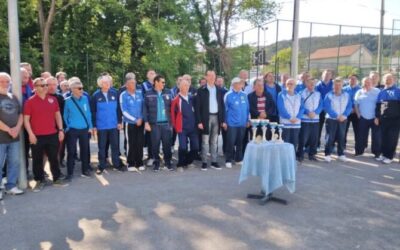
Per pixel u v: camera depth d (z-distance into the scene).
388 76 8.51
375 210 5.35
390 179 7.05
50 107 6.30
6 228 4.64
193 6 19.59
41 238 4.36
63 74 8.59
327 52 16.41
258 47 16.03
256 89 8.27
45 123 6.24
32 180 6.83
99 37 17.80
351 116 9.29
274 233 4.52
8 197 5.86
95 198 5.82
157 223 4.82
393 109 8.37
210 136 7.89
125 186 6.48
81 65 17.34
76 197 5.87
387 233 4.55
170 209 5.34
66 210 5.29
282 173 5.68
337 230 4.63
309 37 15.53
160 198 5.84
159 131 7.53
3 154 5.81
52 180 6.78
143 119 7.52
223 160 8.61
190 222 4.86
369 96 8.88
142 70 18.17
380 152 8.80
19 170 6.17
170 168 7.66
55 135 6.39
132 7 18.14
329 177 7.15
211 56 19.70
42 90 6.19
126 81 7.58
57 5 16.84
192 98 7.77
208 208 5.39
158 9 17.55
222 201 5.71
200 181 6.82
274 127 6.05
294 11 11.54
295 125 8.05
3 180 6.55
